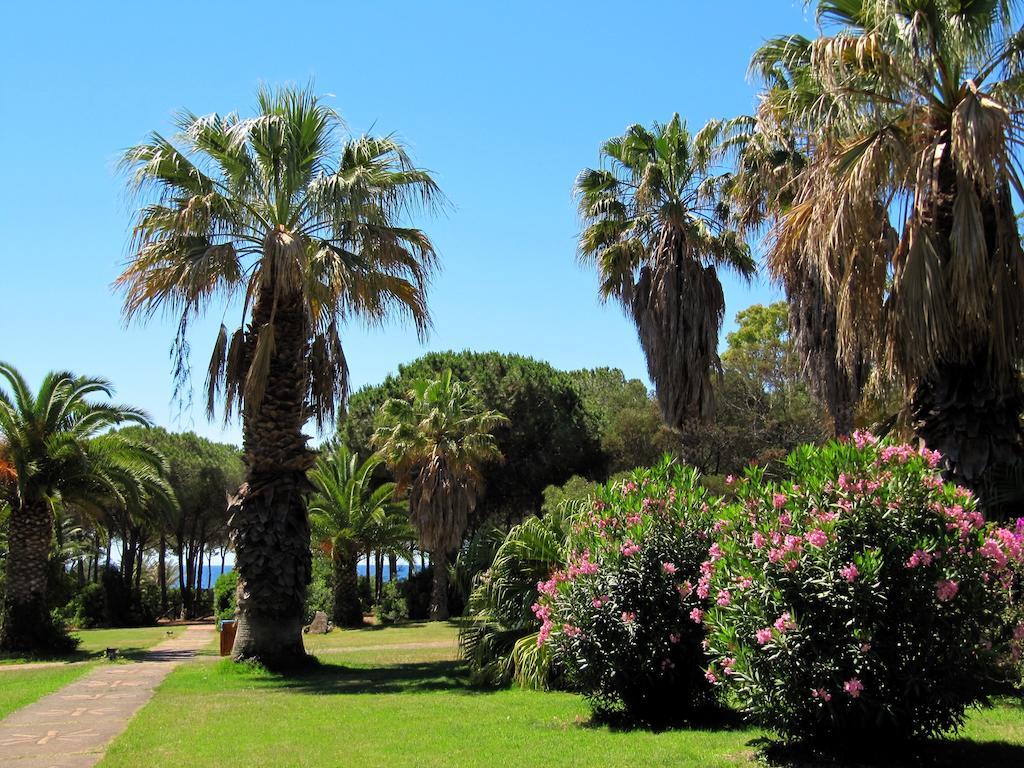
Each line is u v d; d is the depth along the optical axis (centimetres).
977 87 899
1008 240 863
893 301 910
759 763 633
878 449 663
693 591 796
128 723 950
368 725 891
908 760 620
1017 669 793
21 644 2186
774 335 3962
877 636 597
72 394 2289
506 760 683
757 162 1625
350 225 1449
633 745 723
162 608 5109
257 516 1484
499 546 1364
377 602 4197
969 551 607
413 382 3434
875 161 898
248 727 895
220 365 1541
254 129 1423
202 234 1423
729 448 3616
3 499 2267
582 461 3934
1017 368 888
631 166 2070
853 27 946
